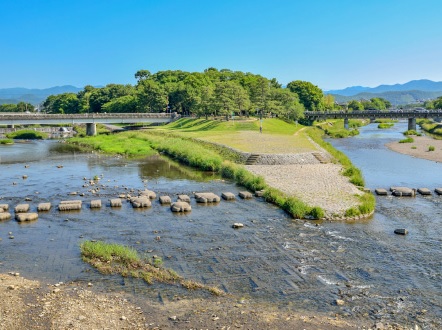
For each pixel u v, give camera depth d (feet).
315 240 92.43
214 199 128.67
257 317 59.47
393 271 76.13
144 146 284.82
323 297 66.08
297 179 153.58
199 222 107.14
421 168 199.11
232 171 172.86
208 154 213.25
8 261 81.10
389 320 59.26
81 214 115.85
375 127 567.18
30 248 88.48
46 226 104.53
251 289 68.80
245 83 548.72
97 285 70.08
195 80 543.80
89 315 59.16
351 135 420.36
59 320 57.36
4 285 69.21
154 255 83.56
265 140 256.11
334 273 75.05
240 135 289.12
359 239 93.30
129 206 124.47
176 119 460.14
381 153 262.67
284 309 62.18
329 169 175.01
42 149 294.87
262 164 188.75
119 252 83.05
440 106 654.12
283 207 118.73
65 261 81.00
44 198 135.54
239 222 106.52
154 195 135.13
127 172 188.75
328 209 112.68
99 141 328.70
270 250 86.28
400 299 65.57
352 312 61.52
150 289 68.49
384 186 154.30
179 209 117.39
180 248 87.97
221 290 68.33
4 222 108.17
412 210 118.83
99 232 99.50
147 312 60.75
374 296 66.54
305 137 296.92
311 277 73.31
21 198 135.64
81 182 163.02
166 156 247.91
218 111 410.93
